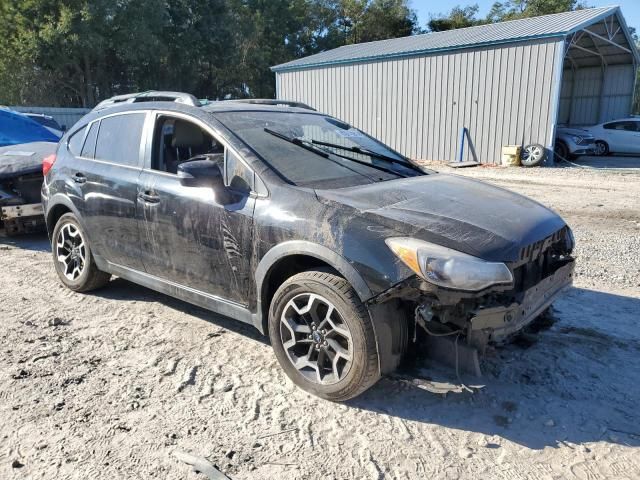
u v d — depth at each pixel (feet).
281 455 9.03
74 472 8.59
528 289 10.14
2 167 22.33
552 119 55.01
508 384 11.17
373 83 69.31
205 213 11.93
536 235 10.34
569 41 54.54
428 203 10.77
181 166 11.42
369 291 9.42
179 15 120.26
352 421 9.95
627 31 67.21
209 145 13.34
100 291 16.83
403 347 10.09
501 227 10.11
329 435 9.55
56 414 10.12
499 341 9.57
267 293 11.40
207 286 12.45
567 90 85.25
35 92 107.55
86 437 9.46
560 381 11.26
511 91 57.31
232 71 139.95
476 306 9.45
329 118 15.62
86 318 14.67
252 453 9.07
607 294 16.26
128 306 15.53
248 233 11.14
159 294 16.53
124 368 11.89
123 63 115.24
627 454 9.00
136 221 13.65
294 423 9.89
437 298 9.16
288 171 11.71
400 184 12.01
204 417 10.07
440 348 10.29
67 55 100.32
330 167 12.53
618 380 11.32
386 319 9.66
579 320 14.26
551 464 8.79
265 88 150.30
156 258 13.46
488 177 48.29
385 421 9.95
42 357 12.34
